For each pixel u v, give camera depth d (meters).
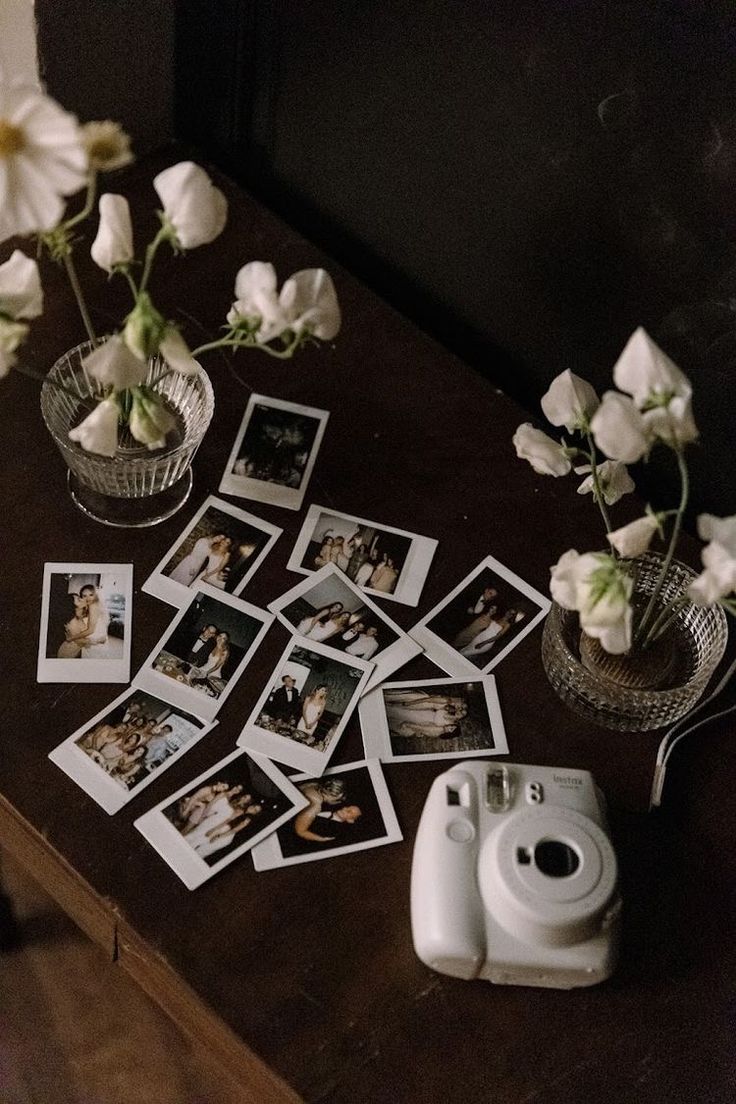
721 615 0.92
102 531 1.00
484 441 1.10
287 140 1.23
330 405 1.10
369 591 1.00
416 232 1.18
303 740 0.91
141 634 0.95
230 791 0.88
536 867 0.79
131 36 1.17
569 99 0.96
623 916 0.87
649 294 1.03
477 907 0.79
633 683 0.92
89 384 1.01
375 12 1.04
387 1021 0.80
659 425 0.74
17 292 0.79
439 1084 0.79
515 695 0.96
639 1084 0.80
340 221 1.26
